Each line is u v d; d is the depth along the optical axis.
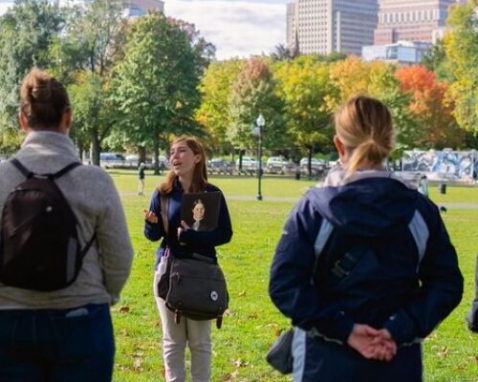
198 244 5.98
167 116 71.75
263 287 12.84
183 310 5.89
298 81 75.69
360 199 3.42
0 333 3.68
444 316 3.59
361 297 3.45
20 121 3.95
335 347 3.48
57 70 74.31
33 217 3.55
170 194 6.11
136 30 73.56
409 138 71.00
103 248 3.81
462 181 67.12
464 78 61.69
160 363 7.72
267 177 67.12
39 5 75.12
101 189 3.77
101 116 72.44
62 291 3.67
